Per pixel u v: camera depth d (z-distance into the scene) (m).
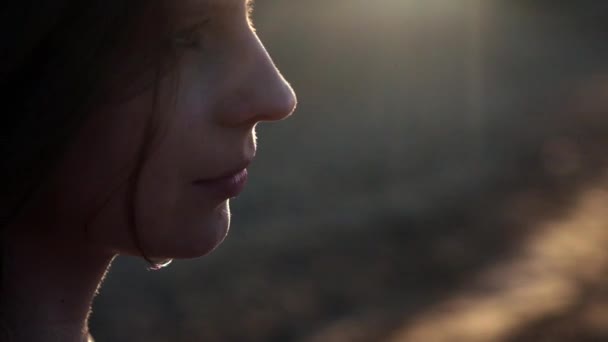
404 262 8.43
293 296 7.42
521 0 28.25
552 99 16.80
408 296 7.41
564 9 28.38
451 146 13.47
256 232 9.31
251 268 8.09
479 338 5.66
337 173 11.94
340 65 19.53
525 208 10.12
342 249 8.82
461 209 10.21
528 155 12.75
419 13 24.42
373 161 12.57
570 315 5.68
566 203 10.28
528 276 7.41
